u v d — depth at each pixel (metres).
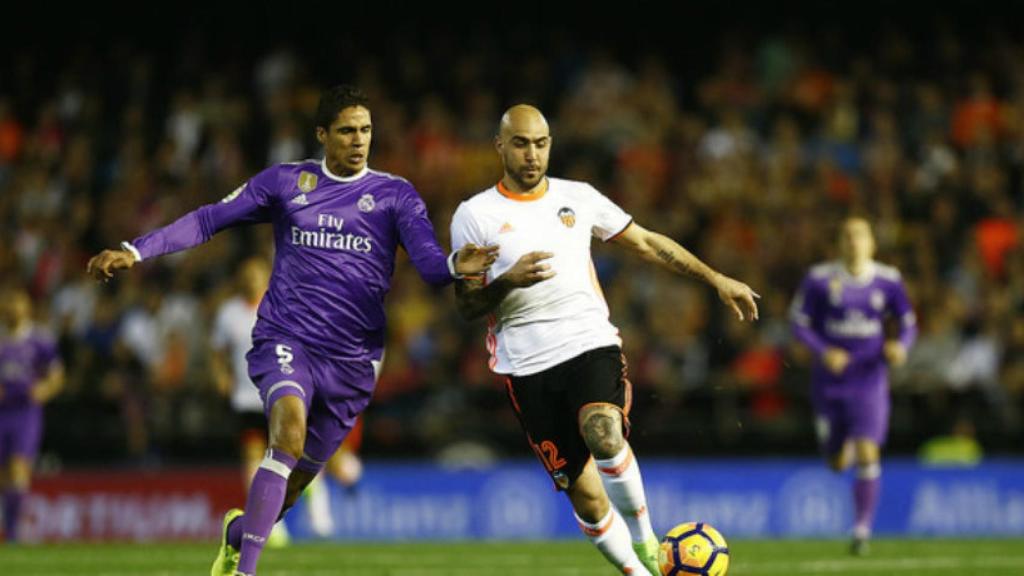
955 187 59.25
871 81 66.56
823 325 38.31
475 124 65.38
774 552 36.66
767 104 66.38
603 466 21.59
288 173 23.14
